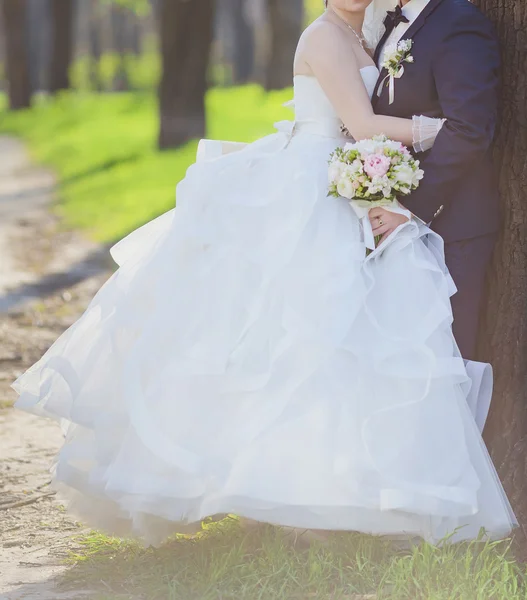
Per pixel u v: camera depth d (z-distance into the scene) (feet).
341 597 15.10
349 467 15.47
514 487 17.47
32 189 81.35
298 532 17.04
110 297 17.60
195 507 15.92
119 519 17.57
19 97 172.65
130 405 16.05
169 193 67.87
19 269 48.24
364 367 15.89
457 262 17.30
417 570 15.56
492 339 18.01
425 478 15.51
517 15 17.30
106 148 98.73
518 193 17.53
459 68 16.57
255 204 17.08
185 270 16.93
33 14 250.78
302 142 17.84
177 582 15.66
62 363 17.04
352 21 17.99
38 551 18.31
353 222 17.01
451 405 15.89
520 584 15.67
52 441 25.18
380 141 16.71
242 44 219.20
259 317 16.28
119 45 262.47
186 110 88.63
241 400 16.05
